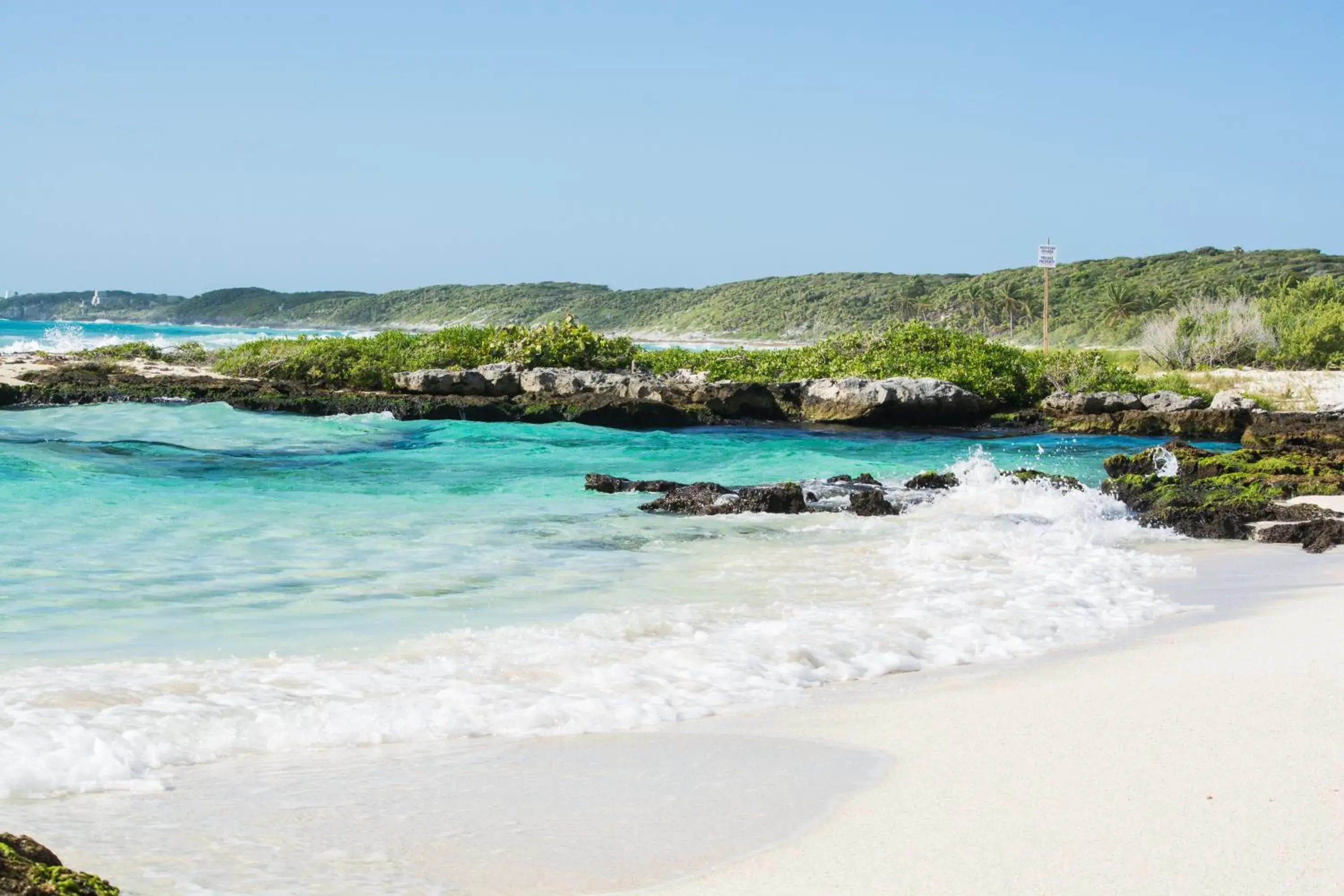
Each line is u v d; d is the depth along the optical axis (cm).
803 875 415
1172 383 3772
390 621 897
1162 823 453
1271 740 559
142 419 2405
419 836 455
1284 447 2406
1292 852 419
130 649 795
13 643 804
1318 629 848
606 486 1722
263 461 1975
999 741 581
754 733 612
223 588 1012
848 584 1077
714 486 1628
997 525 1466
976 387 3459
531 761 561
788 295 19375
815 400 3122
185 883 402
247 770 546
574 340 3628
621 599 1000
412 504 1555
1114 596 1028
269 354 3362
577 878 414
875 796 502
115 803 493
